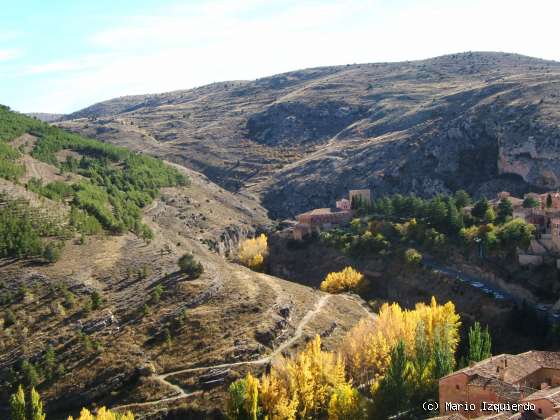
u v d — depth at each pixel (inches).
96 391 4099.4
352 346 4429.1
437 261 6983.3
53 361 4234.7
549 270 6043.3
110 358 4315.9
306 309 5413.4
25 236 5305.1
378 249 7504.9
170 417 3937.0
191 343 4537.4
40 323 4532.5
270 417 3641.7
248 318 4872.0
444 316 4832.7
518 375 3777.1
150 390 4114.2
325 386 3956.7
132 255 5792.3
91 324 4591.5
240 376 4188.0
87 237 5890.8
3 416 3878.0
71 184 7239.2
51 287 4894.2
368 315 5797.2
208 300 5128.0
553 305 5762.8
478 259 6604.3
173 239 7150.6
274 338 4707.2
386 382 3868.1
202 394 4069.9
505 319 5772.6
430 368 4097.0
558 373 3828.7
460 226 7076.8
